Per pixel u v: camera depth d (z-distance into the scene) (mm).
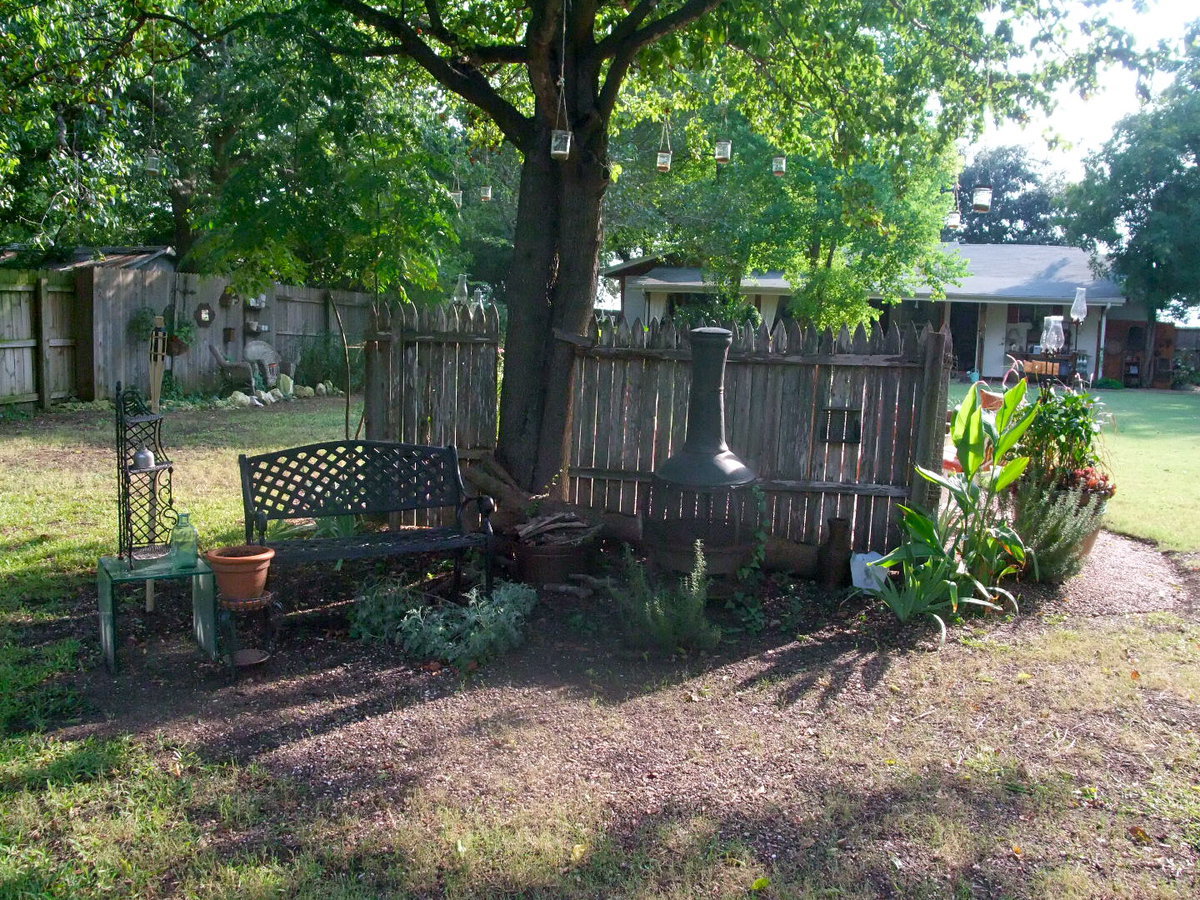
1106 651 4746
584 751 3574
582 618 4984
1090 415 6402
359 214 6492
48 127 11023
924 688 4273
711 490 5168
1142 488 9461
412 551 4902
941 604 5223
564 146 5539
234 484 8305
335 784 3273
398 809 3109
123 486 4379
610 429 6414
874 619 5262
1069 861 2857
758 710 4008
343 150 6449
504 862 2811
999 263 29141
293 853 2848
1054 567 5812
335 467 5230
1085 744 3678
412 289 10164
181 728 3654
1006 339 26984
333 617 4977
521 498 6098
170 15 7543
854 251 19156
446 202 6895
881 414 6062
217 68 12773
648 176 18609
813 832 3016
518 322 6266
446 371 6660
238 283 7820
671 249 20984
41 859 2756
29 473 8469
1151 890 2707
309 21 5957
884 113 7516
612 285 31500
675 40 6926
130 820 2982
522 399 6285
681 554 5207
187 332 14484
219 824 3000
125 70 8961
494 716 3859
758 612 5191
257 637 4664
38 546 6102
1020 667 4539
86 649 4422
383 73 7410
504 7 7746
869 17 7137
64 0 8945
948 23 7215
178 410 13656
